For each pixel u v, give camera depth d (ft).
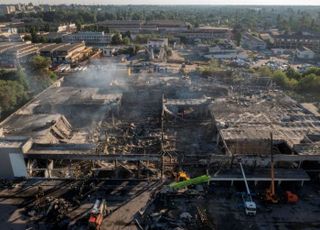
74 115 279.49
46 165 193.77
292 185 179.42
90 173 192.03
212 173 180.65
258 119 250.37
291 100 301.02
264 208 160.86
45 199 162.91
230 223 150.30
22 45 534.37
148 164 202.39
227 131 225.97
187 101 296.71
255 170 182.60
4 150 175.11
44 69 394.52
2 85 309.63
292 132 226.58
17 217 152.46
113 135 247.09
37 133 220.64
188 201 164.96
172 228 146.30
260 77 373.20
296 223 151.12
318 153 191.83
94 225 142.31
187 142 238.89
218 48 589.73
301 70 470.80
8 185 176.14
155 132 253.65
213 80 382.42
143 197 167.12
